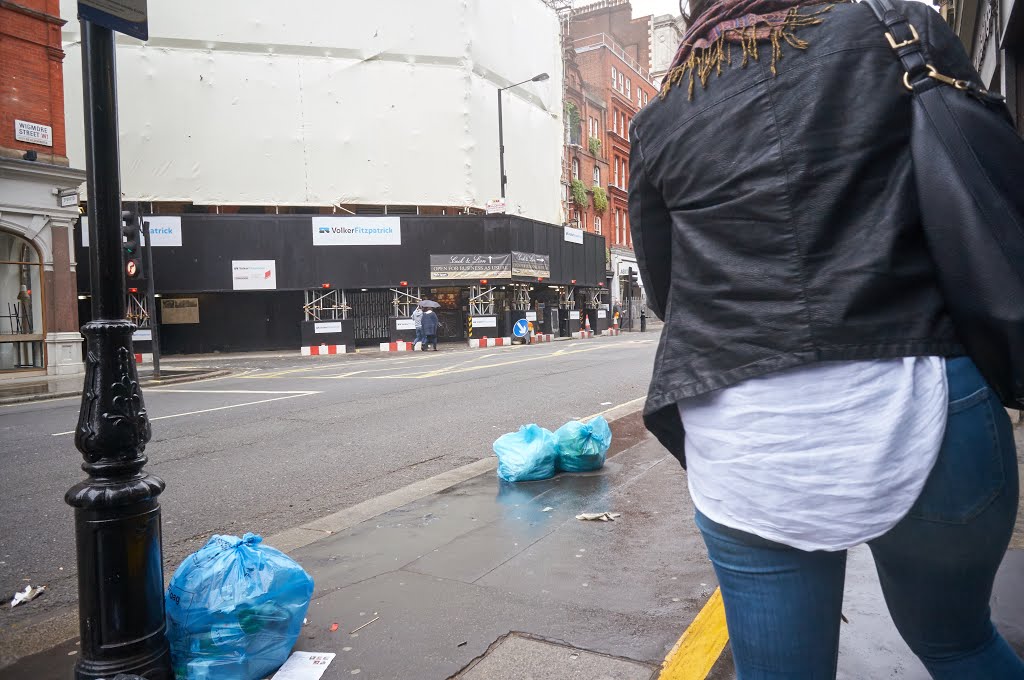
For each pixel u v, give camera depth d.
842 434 0.95
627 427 6.84
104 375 2.31
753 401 1.00
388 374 14.48
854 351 0.94
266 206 27.00
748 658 1.10
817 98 0.96
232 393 12.04
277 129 26.39
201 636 2.37
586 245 33.75
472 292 27.19
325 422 8.57
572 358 16.92
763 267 0.99
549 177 34.00
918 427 0.95
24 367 16.72
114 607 2.27
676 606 2.80
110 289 2.34
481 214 28.56
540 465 4.91
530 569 3.27
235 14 25.77
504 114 30.70
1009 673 1.16
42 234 16.91
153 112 25.16
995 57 7.57
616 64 46.25
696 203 1.09
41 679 2.60
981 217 0.88
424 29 27.78
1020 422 5.16
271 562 2.54
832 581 1.07
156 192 25.30
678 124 1.11
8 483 6.06
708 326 1.06
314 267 25.00
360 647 2.61
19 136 16.34
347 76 27.03
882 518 0.95
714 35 1.08
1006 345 0.89
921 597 1.11
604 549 3.48
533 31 32.59
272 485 5.65
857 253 0.94
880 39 0.97
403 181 27.78
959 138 0.90
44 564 4.16
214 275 24.22
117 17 2.35
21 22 16.34
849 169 0.94
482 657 2.49
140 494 2.31
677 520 3.87
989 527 0.99
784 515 0.99
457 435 7.46
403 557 3.53
